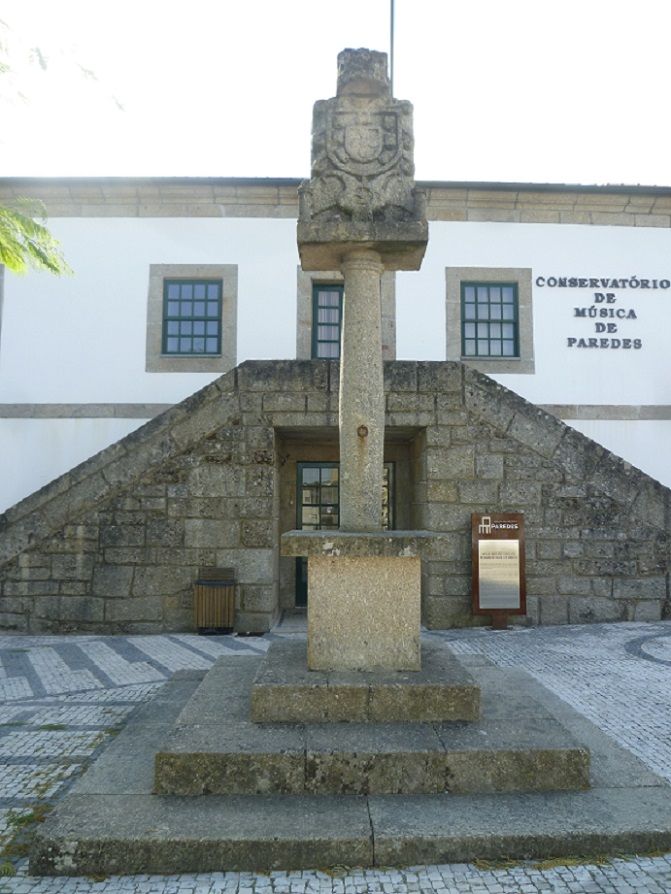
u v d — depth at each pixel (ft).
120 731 16.76
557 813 11.21
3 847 11.05
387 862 10.37
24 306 42.80
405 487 38.40
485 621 31.58
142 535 31.40
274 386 31.99
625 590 32.09
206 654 26.63
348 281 15.88
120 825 10.75
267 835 10.46
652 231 44.55
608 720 17.35
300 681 13.66
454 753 12.05
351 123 15.78
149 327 42.93
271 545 31.65
